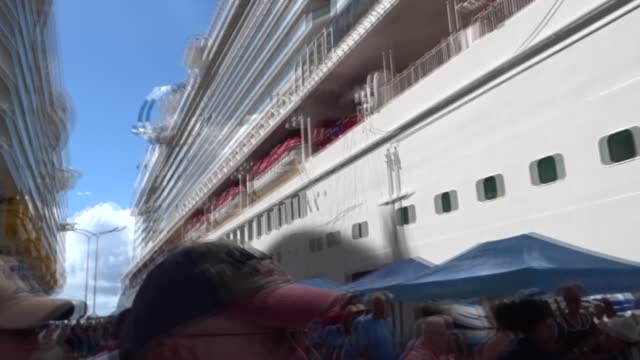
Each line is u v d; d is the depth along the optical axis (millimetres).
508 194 11445
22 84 11898
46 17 13641
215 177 39844
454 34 13961
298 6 25547
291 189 24125
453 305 9484
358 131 18438
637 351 7055
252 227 30234
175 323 1228
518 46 11242
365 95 18641
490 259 8148
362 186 17984
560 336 5520
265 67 31062
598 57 9516
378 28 18281
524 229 10953
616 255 9039
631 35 8945
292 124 26016
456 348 7840
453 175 13281
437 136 14000
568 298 6316
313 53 24188
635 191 8789
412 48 19641
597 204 9422
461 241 12859
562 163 10164
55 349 4184
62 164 27547
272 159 27625
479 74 12375
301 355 1303
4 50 9984
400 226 15555
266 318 1231
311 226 22016
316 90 23203
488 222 11977
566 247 7820
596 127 9500
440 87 13906
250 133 31719
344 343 8719
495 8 12555
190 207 48875
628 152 8922
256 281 1269
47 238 26750
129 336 1281
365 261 17406
